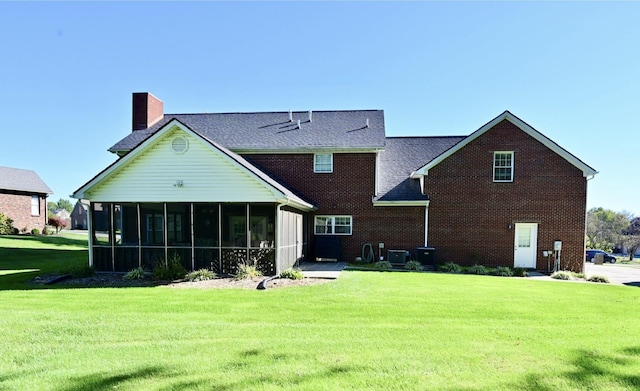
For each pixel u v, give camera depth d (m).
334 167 18.02
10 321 6.63
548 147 16.89
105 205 15.14
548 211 16.84
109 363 4.68
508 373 4.41
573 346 5.45
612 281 15.21
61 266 15.09
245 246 13.52
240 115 21.16
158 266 12.83
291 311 7.65
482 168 17.17
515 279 13.84
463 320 7.08
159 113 21.31
